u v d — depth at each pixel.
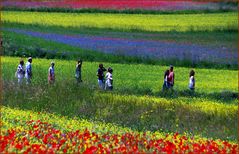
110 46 127.44
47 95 59.94
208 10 171.25
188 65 111.81
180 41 137.38
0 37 128.88
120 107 55.38
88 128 41.44
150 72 100.12
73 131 39.19
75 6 174.62
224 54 120.38
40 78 79.50
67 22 161.00
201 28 153.12
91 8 173.12
